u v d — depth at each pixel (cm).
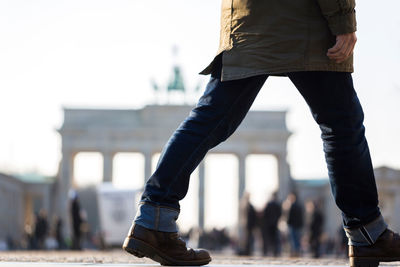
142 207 1266
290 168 19675
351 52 1195
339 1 1153
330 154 1249
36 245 10044
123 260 2370
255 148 19725
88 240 13438
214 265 1331
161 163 1249
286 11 1175
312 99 1223
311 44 1177
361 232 1279
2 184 17988
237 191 19588
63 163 19825
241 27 1195
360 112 1238
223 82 1227
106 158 19988
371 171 1259
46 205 19875
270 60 1177
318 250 6191
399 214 17262
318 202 6234
